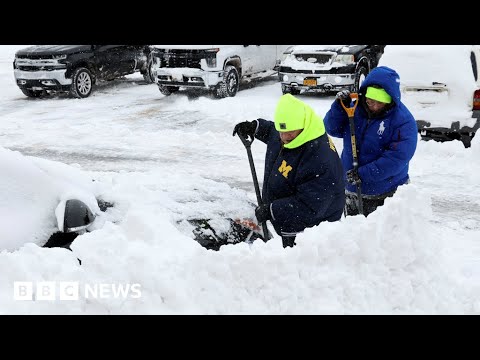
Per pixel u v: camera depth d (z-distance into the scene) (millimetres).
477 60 8352
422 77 8438
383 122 4531
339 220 4055
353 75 12000
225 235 4305
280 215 3900
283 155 3936
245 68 13242
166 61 12750
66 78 13258
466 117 8258
